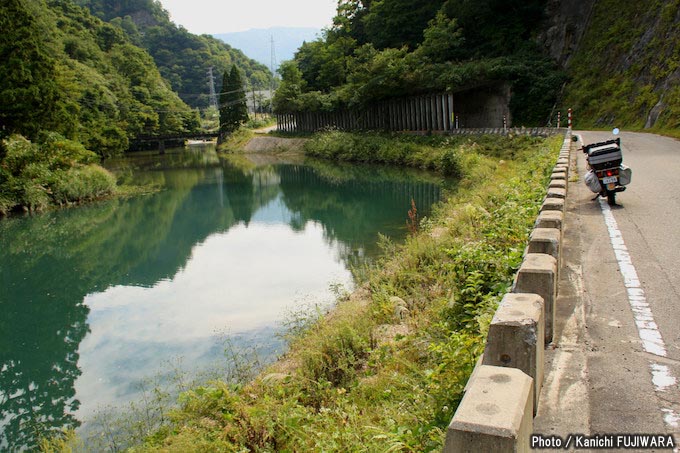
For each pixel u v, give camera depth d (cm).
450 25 4975
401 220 2069
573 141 2427
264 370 797
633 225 870
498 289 615
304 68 9194
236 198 3253
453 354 456
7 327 1242
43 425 791
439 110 4672
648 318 499
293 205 2806
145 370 952
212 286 1458
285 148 6969
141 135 8144
